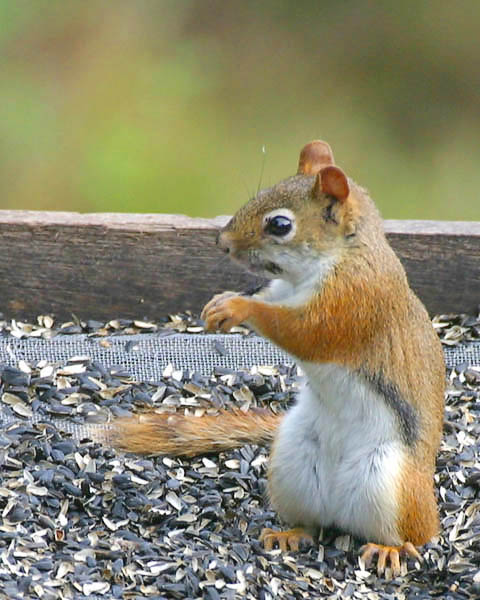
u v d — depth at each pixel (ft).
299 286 31.48
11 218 40.01
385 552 30.25
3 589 28.02
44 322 40.32
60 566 29.22
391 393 31.12
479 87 70.38
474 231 40.50
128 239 40.06
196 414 36.17
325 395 31.50
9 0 63.05
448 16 71.61
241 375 37.91
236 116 66.08
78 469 33.04
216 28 68.39
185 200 61.36
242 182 62.75
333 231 31.17
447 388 37.63
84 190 60.64
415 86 70.38
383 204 65.16
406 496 30.48
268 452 34.22
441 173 66.95
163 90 62.95
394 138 68.44
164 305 40.63
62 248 40.01
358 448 31.17
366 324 30.99
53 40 63.31
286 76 69.00
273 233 31.12
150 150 61.72
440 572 29.71
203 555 29.86
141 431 34.12
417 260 40.42
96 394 36.47
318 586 29.45
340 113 68.44
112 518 31.58
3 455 33.22
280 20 70.08
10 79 62.03
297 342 31.07
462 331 40.16
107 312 40.60
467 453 34.24
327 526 31.71
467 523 31.55
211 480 33.40
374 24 71.46
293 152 65.26
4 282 40.11
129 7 64.64
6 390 36.35
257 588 29.04
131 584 28.86
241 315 30.76
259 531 31.58
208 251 40.29
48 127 61.31
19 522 30.83
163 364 38.14
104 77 62.75
